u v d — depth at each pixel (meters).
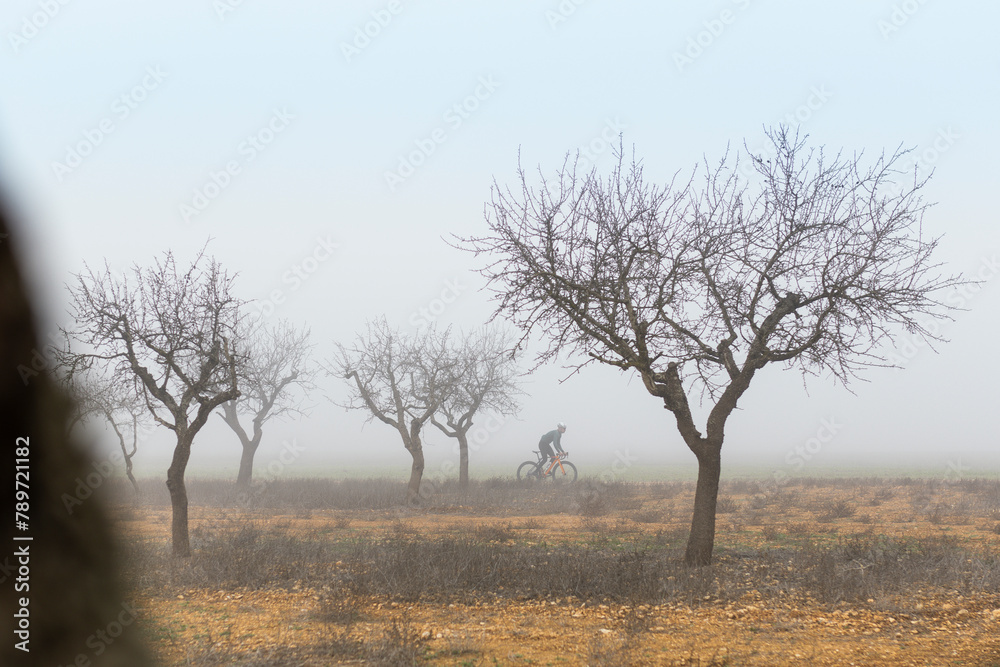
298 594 11.92
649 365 14.34
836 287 13.76
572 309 14.18
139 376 15.48
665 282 14.30
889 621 10.13
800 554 15.04
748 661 8.31
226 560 13.58
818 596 11.52
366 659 8.30
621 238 14.14
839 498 30.20
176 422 15.33
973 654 8.50
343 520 21.59
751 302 14.25
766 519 23.31
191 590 12.10
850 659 8.35
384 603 11.40
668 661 8.30
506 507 27.56
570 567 12.86
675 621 10.33
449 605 11.30
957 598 11.36
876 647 8.85
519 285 14.20
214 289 15.87
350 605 10.59
